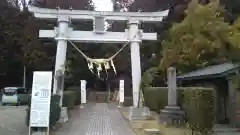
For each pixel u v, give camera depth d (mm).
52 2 33750
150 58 30719
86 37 16047
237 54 9664
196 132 10719
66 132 11812
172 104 13750
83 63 36375
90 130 12383
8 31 34781
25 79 37969
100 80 46031
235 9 18203
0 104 29078
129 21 16266
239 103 13109
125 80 41500
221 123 14664
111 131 12148
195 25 13000
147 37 16500
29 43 33625
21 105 28094
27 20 35344
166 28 28781
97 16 16047
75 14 16016
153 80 22000
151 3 32500
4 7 35688
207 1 18859
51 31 16047
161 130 12195
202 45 12766
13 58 36781
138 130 12328
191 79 17578
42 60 33625
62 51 15836
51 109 11188
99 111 21781
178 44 16250
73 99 22312
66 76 28469
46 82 10625
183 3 25766
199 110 10492
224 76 13719
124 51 37125
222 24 11055
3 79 40125
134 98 16141
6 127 12891
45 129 10617
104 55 38031
